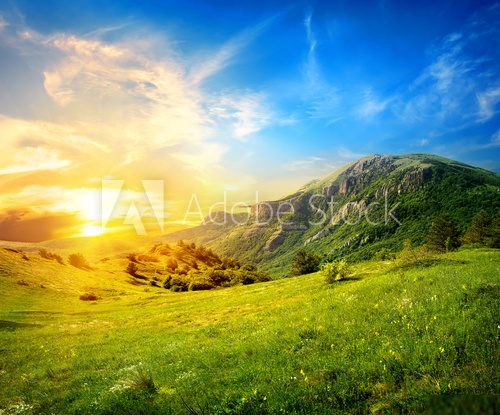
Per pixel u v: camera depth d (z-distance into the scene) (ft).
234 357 39.88
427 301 39.14
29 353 77.30
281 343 39.42
